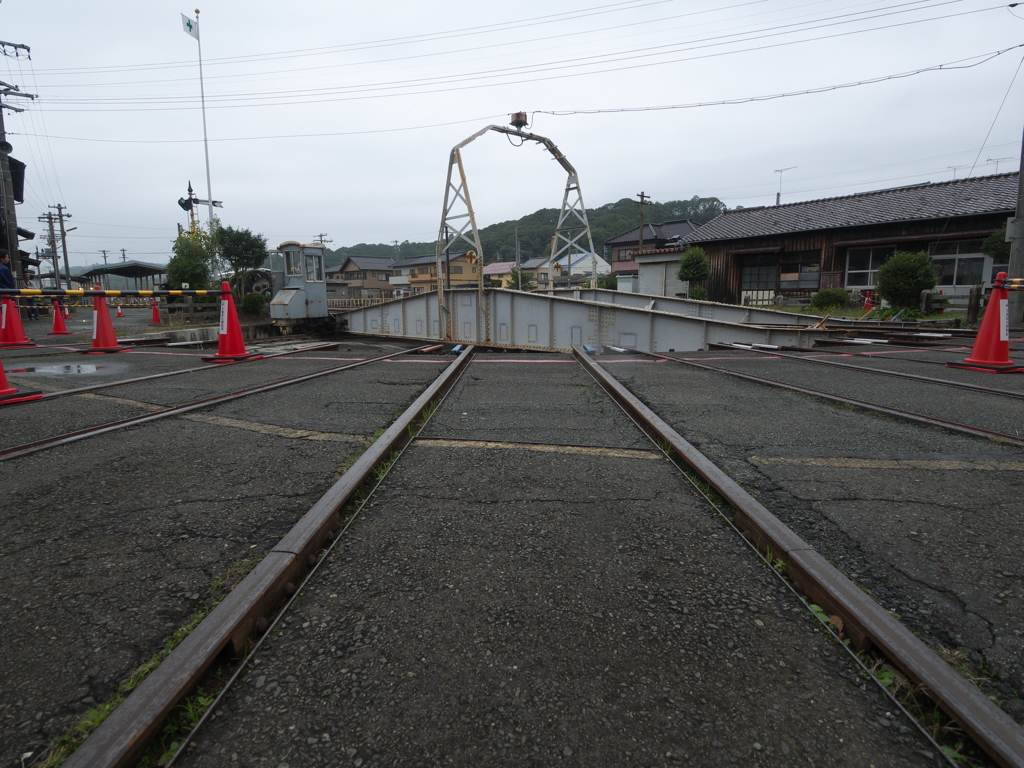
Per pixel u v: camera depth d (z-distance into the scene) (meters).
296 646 1.61
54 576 1.95
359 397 5.14
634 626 1.69
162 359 8.10
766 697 1.41
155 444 3.54
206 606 1.77
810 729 1.31
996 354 6.28
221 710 1.37
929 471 2.99
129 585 1.89
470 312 19.00
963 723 1.27
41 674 1.47
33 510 2.50
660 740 1.28
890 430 3.85
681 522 2.43
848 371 6.54
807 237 23.64
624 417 4.44
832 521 2.38
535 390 5.71
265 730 1.31
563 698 1.40
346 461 3.22
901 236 20.91
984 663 1.52
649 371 6.86
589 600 1.82
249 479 2.91
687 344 12.59
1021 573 1.96
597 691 1.42
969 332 11.20
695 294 25.94
